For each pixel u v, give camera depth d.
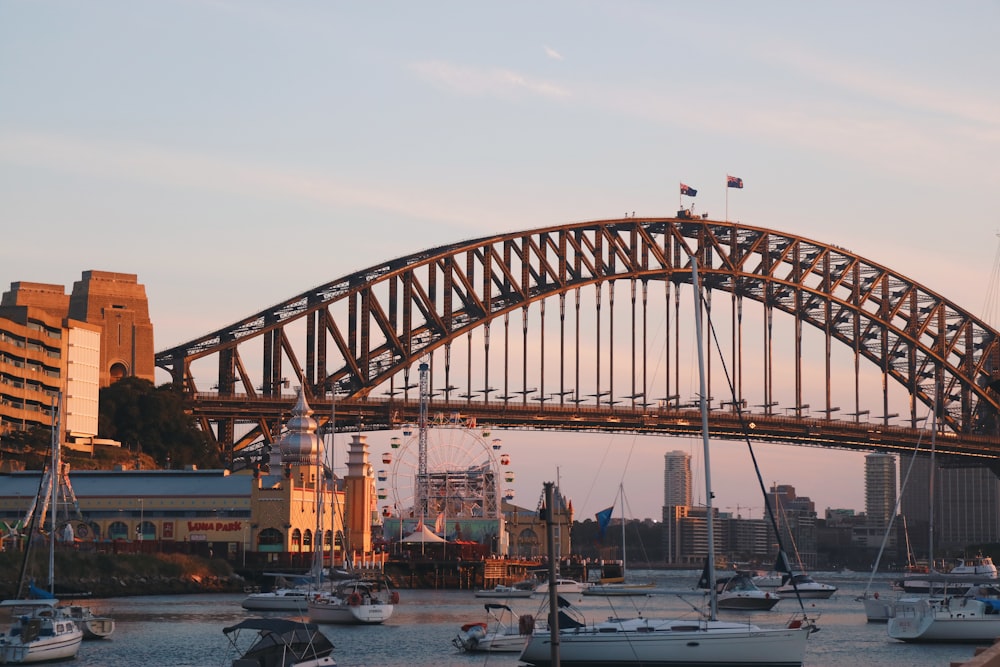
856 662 133.75
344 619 170.12
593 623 120.75
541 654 117.38
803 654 116.75
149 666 123.75
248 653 111.38
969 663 57.41
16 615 153.50
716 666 115.56
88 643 141.12
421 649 141.50
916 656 139.25
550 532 80.56
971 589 172.12
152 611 184.00
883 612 192.00
